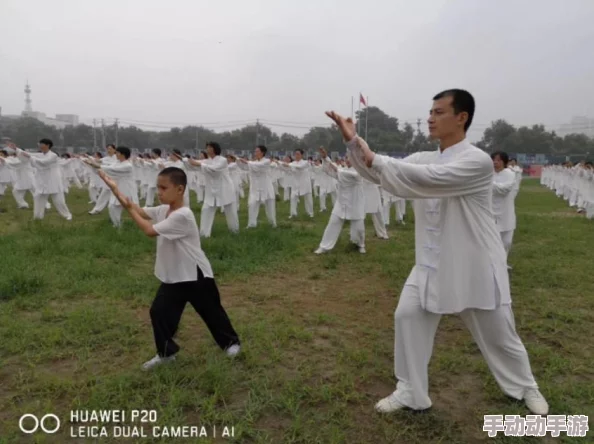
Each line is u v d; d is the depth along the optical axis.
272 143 44.25
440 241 2.97
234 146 44.22
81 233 9.16
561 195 23.66
